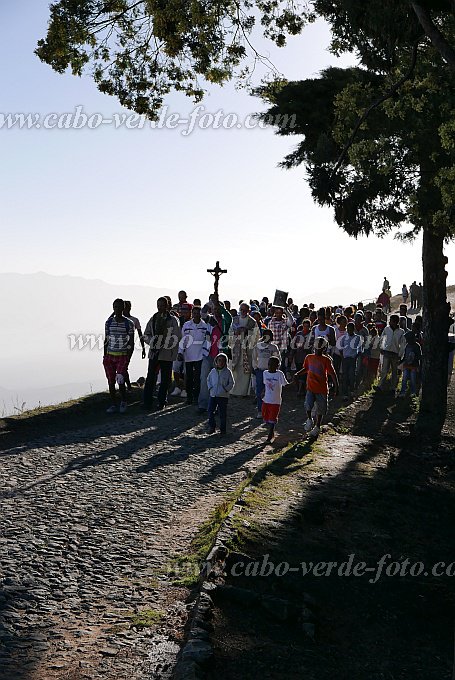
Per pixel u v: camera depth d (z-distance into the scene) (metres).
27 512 8.77
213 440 13.92
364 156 13.23
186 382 18.05
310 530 8.85
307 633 6.21
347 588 7.45
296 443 13.88
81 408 16.78
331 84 16.86
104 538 8.01
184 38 11.01
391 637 6.70
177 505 9.46
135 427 14.91
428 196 13.98
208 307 19.83
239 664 5.39
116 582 6.82
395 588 7.75
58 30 10.75
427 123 12.70
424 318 18.66
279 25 11.62
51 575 6.88
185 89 11.55
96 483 10.30
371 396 20.36
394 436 15.65
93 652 5.44
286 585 7.07
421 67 11.62
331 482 11.12
